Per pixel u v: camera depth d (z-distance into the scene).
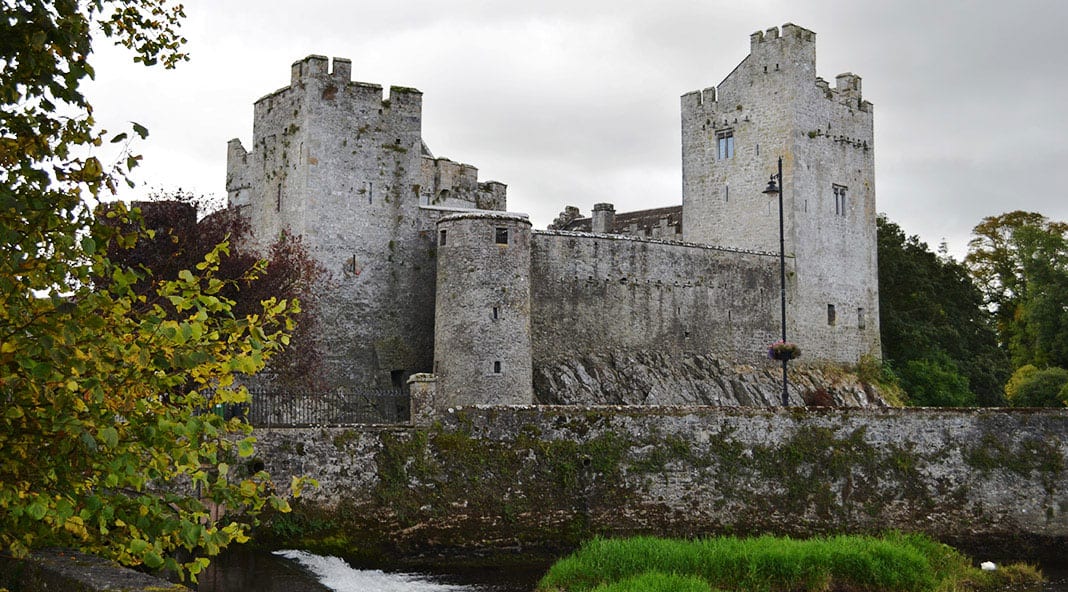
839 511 36.00
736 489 35.47
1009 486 37.06
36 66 10.77
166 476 11.83
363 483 31.67
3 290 10.35
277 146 50.50
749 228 62.72
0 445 10.77
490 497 33.00
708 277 56.78
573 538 33.50
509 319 45.50
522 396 45.44
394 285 49.44
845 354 63.56
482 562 32.25
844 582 28.20
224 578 27.17
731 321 57.47
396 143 50.28
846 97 65.38
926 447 37.22
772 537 31.89
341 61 49.31
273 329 41.81
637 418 35.25
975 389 70.88
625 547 28.81
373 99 49.94
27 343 10.25
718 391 54.09
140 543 11.12
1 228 10.34
